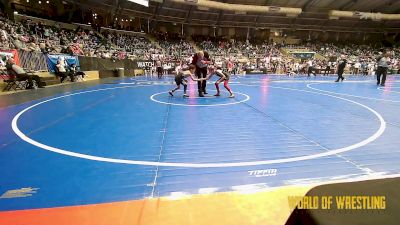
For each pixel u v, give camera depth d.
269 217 1.94
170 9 33.88
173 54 31.12
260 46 40.03
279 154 3.56
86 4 26.11
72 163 3.21
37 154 3.52
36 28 17.92
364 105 7.73
